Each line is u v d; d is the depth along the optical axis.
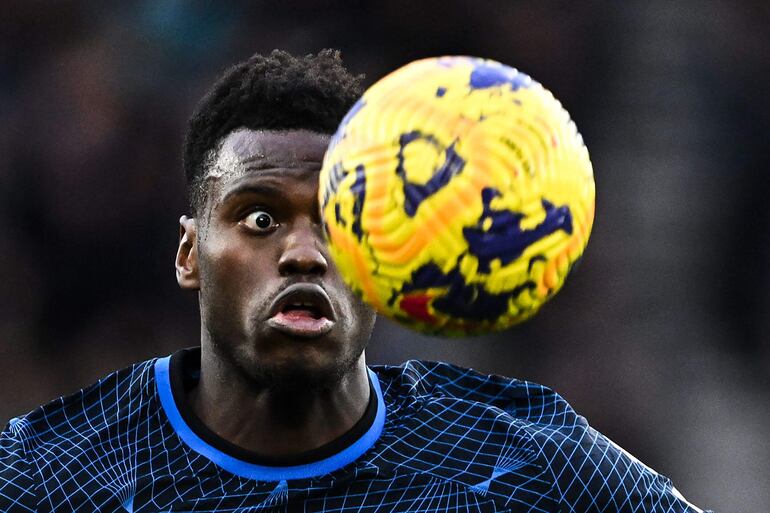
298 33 36.88
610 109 37.34
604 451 10.45
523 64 37.53
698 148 37.09
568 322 35.06
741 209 36.84
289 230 9.13
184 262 10.16
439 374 11.22
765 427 34.09
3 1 35.81
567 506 10.12
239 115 9.32
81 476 10.00
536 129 7.08
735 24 37.56
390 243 7.04
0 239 34.91
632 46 37.50
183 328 35.03
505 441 10.36
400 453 10.19
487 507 10.02
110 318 34.94
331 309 9.07
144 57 36.19
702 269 36.28
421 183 6.95
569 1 37.59
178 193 35.50
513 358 34.22
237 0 36.72
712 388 34.69
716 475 33.28
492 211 6.95
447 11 37.19
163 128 35.84
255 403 9.80
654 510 10.39
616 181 36.78
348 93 9.46
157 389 10.33
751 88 37.28
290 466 9.84
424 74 7.23
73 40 36.16
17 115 35.53
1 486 9.95
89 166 35.31
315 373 9.16
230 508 9.73
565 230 7.18
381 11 37.16
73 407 10.63
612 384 34.53
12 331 34.41
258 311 9.10
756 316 36.12
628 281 35.91
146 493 9.86
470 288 7.09
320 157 9.17
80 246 35.19
